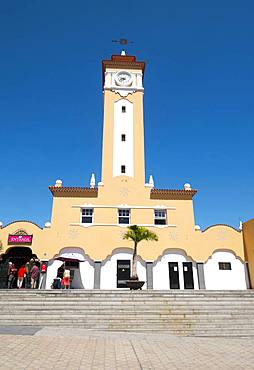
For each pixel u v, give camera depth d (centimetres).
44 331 1174
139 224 2855
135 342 1054
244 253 2827
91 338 1081
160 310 1530
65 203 2861
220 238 2848
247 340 1167
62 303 1572
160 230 2836
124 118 3338
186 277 2720
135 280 2273
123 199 2938
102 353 879
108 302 1606
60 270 2583
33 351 855
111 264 2706
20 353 826
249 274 2753
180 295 1734
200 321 1445
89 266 2678
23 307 1523
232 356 889
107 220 2836
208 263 2775
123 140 3225
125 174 3056
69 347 927
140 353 898
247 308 1580
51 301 1609
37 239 2684
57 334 1120
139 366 764
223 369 755
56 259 2394
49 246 2683
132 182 3014
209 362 819
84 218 2861
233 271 2766
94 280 2627
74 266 2667
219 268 2767
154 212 2930
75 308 1524
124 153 3159
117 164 3098
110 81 3500
